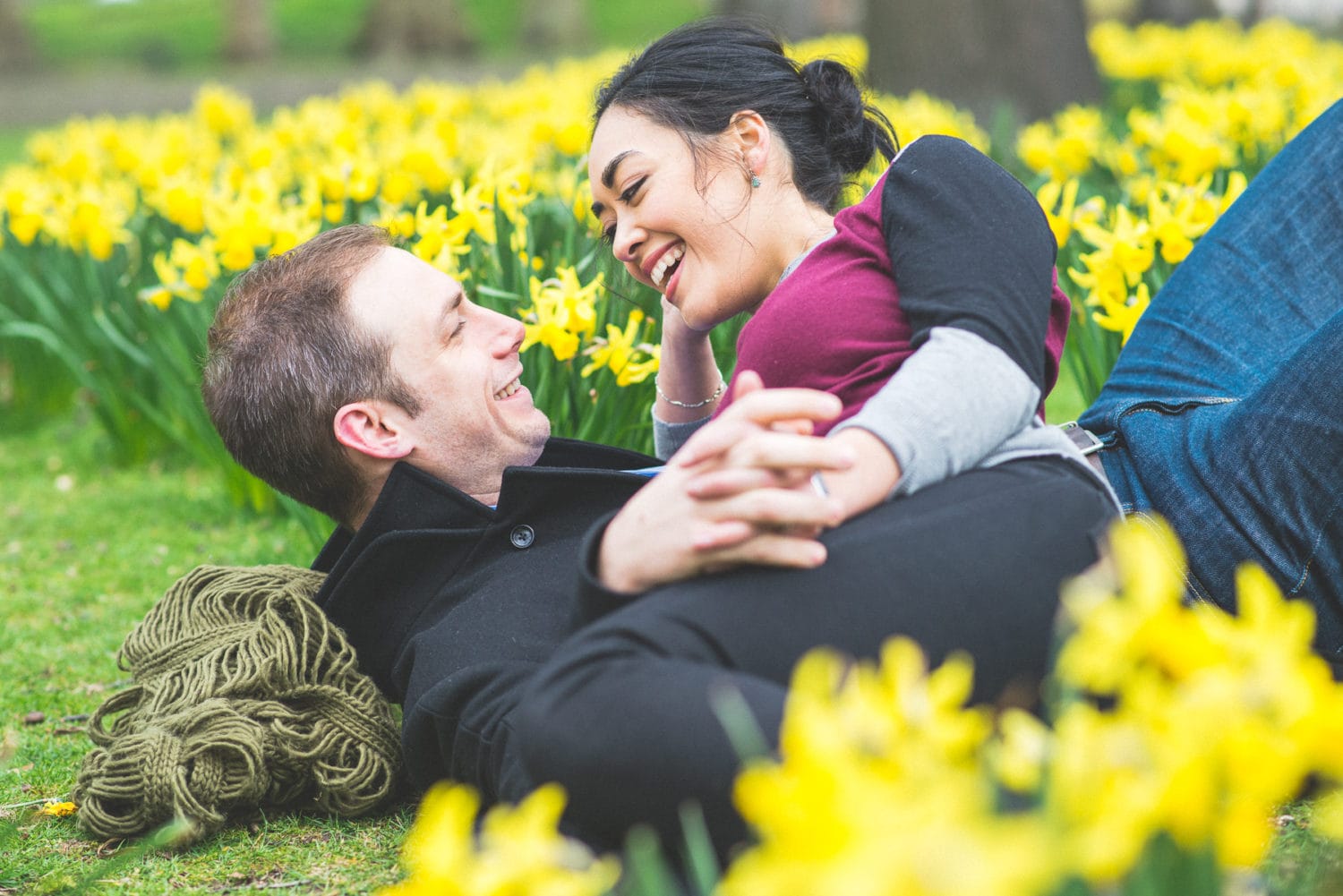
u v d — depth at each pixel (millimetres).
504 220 3004
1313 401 1721
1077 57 9039
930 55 8938
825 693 1158
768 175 1940
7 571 3500
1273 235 2139
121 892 1707
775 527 1412
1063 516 1526
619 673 1357
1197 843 839
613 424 2795
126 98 21688
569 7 32688
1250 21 23031
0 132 18234
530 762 1411
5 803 2061
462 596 1834
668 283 1995
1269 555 1753
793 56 2100
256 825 1897
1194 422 1889
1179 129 3432
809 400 1418
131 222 4875
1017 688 1455
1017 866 709
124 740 1822
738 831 1291
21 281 4746
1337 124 2166
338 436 1860
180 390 3826
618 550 1467
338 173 3514
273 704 1863
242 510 3930
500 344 1943
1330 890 1054
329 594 1952
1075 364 3270
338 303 1868
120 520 3924
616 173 1936
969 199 1693
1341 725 789
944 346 1553
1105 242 2578
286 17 36406
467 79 22266
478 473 1923
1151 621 830
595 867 927
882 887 708
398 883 1698
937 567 1443
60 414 5230
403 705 1780
